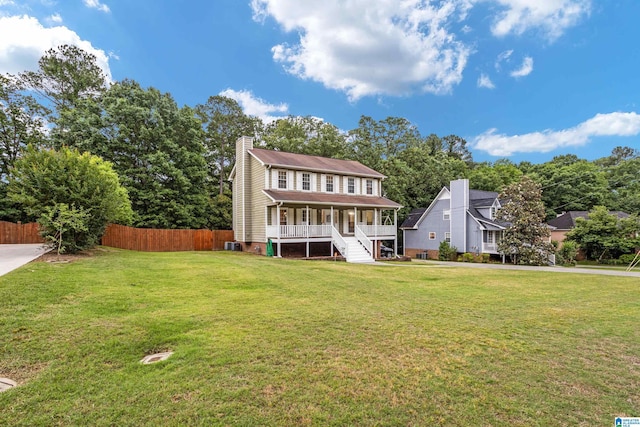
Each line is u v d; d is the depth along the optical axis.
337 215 22.66
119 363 3.81
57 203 10.99
